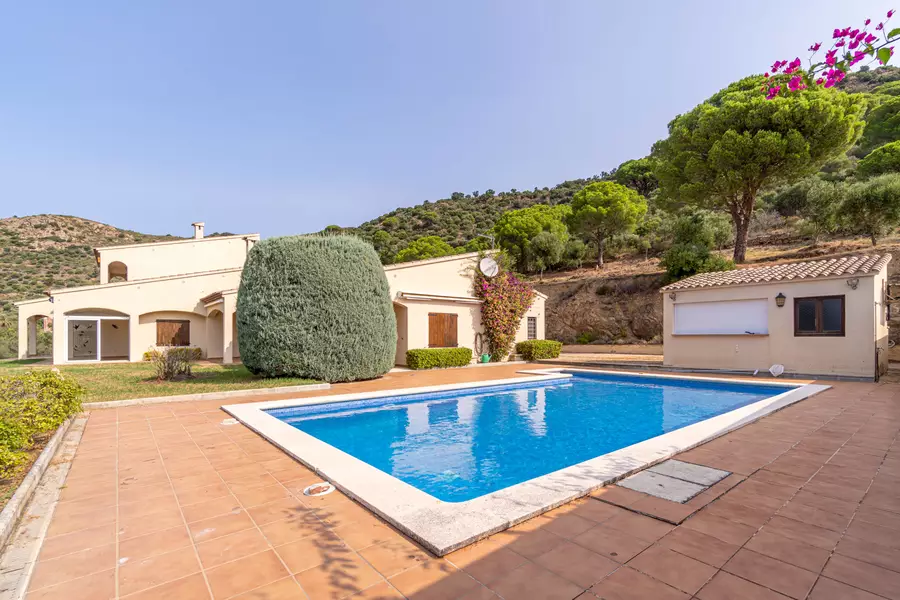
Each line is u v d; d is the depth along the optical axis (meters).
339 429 7.87
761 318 13.19
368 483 4.16
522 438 7.21
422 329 17.17
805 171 19.75
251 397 9.46
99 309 19.39
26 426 5.21
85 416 7.62
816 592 2.36
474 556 2.83
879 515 3.38
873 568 2.61
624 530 3.16
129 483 4.36
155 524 3.42
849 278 11.52
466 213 69.12
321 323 11.27
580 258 33.47
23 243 58.34
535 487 3.93
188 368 12.15
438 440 7.12
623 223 31.34
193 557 2.90
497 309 19.16
